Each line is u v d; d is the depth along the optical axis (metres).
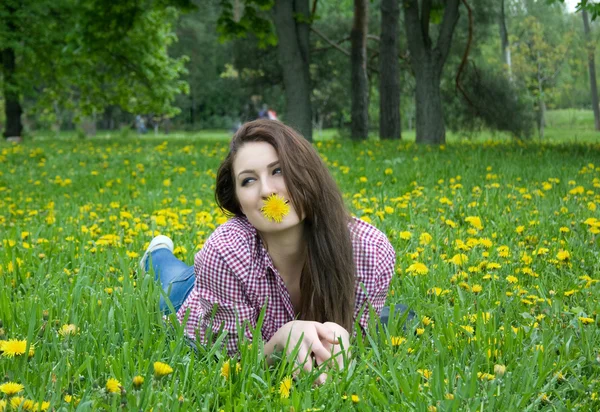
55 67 25.48
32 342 2.54
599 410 2.11
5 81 23.67
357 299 2.72
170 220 5.43
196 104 69.06
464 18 26.02
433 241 4.41
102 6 19.11
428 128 16.94
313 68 31.36
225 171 2.71
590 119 48.31
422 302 3.05
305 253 2.67
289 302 2.69
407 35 17.00
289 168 2.47
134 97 27.12
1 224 5.96
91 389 2.07
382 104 21.02
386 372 2.30
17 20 22.72
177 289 3.21
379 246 2.73
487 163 10.12
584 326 2.73
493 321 2.69
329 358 2.33
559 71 38.41
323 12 34.41
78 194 8.43
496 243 4.48
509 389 2.14
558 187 7.48
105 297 2.99
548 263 3.88
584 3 12.02
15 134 24.12
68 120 67.62
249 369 2.29
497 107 23.95
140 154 13.46
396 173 9.19
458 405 2.02
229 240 2.64
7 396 1.88
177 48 55.97
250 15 18.69
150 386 2.05
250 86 30.72
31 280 3.57
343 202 2.64
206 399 2.07
